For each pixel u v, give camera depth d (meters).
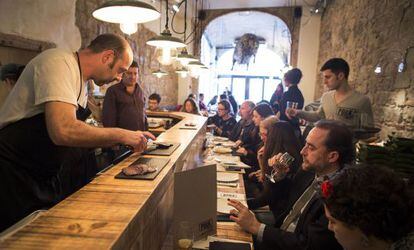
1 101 2.54
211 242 1.18
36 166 1.19
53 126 1.04
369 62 3.49
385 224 0.71
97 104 3.40
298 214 1.54
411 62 2.46
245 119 4.38
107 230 0.69
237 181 2.17
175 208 1.13
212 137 4.34
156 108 5.25
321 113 2.87
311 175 1.75
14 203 1.14
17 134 1.13
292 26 7.32
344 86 2.62
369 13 3.56
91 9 4.10
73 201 0.87
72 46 3.70
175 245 1.12
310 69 7.18
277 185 2.09
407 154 1.81
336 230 0.80
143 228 0.87
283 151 2.20
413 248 0.72
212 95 14.25
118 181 1.07
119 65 1.32
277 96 6.18
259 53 13.95
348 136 1.43
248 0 7.00
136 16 1.74
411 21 2.49
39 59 1.12
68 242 0.63
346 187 0.77
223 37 12.54
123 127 2.85
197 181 1.19
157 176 1.15
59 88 1.06
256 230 1.37
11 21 2.73
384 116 2.97
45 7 3.17
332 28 5.79
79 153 1.47
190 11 7.62
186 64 3.99
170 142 1.89
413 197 0.73
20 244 0.62
